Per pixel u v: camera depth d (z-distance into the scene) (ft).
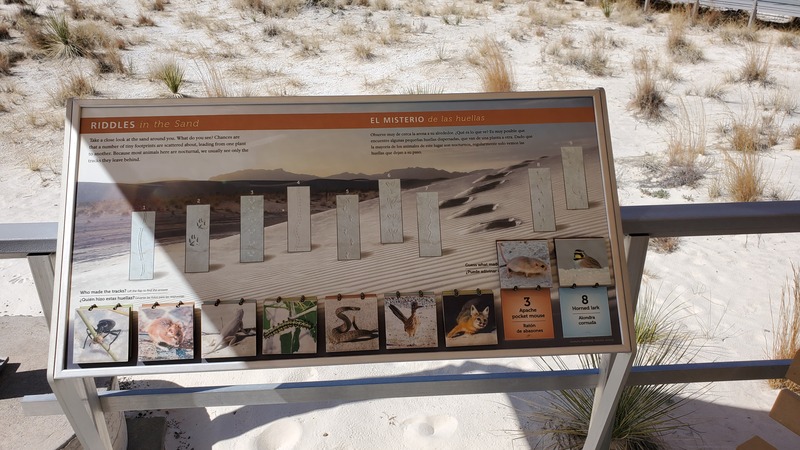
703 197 21.31
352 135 6.59
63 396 6.40
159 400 7.04
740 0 46.91
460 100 6.74
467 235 6.58
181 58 33.78
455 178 6.62
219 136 6.46
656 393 9.36
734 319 13.46
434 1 45.70
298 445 8.73
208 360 6.36
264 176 6.45
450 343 6.49
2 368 9.22
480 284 6.55
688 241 17.95
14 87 29.63
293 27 38.81
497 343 6.56
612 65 35.06
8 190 22.03
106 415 7.60
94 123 6.39
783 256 17.06
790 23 45.50
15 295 15.35
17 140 25.52
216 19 39.58
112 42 34.45
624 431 8.95
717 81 33.55
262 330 6.37
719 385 10.39
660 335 11.83
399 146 6.62
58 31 32.96
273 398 7.09
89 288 6.24
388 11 42.45
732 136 26.71
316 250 6.44
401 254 6.51
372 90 30.35
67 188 6.26
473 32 39.14
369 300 6.46
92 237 6.26
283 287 6.40
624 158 24.58
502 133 6.74
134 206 6.32
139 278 6.28
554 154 6.75
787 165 24.21
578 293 6.62
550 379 7.35
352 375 10.55
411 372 10.64
